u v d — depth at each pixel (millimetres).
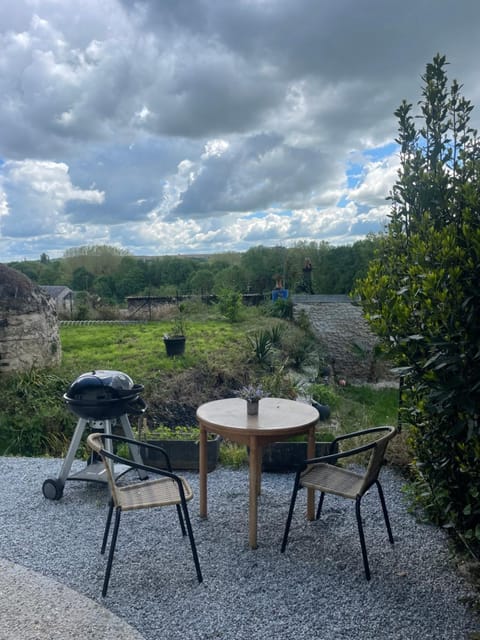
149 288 21781
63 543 2955
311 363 11445
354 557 2744
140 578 2553
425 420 2701
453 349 2072
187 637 2068
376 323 2473
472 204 2215
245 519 3260
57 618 2188
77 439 3654
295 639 2047
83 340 11773
